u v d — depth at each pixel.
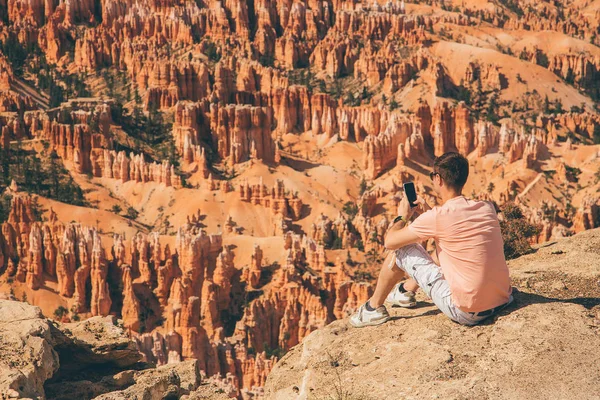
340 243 118.25
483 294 13.92
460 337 13.99
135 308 98.94
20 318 19.22
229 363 82.88
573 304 14.48
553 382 12.47
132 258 104.62
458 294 13.99
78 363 20.28
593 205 127.12
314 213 137.75
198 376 21.11
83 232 105.06
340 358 14.38
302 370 15.20
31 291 103.38
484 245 13.83
